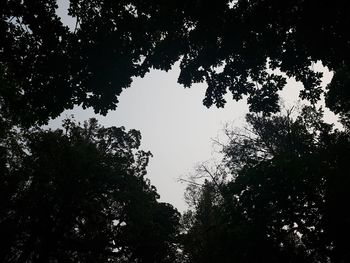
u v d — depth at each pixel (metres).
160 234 29.34
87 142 29.80
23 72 9.92
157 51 10.27
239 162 23.36
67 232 26.62
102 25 9.83
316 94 10.35
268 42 9.84
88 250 26.06
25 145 26.42
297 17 9.23
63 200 25.61
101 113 10.26
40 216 24.59
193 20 9.84
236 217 18.03
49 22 9.71
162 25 9.92
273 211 16.98
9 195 24.27
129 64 10.07
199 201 29.17
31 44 9.80
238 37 9.83
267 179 16.95
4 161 24.84
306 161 16.47
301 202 16.27
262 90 10.83
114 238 27.23
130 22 9.82
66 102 10.10
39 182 25.91
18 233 24.19
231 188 18.22
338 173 15.60
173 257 31.16
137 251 28.77
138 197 28.05
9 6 9.45
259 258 16.22
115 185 27.42
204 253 23.00
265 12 9.38
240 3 9.52
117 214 28.23
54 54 9.83
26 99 10.32
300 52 9.88
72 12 10.04
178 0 9.34
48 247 24.47
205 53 10.36
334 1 8.47
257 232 16.39
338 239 15.14
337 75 19.62
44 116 10.49
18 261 23.80
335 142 18.36
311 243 15.70
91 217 26.83
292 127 20.19
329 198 15.29
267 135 22.56
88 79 9.97
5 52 9.77
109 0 9.72
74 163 25.81
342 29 8.86
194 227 28.44
